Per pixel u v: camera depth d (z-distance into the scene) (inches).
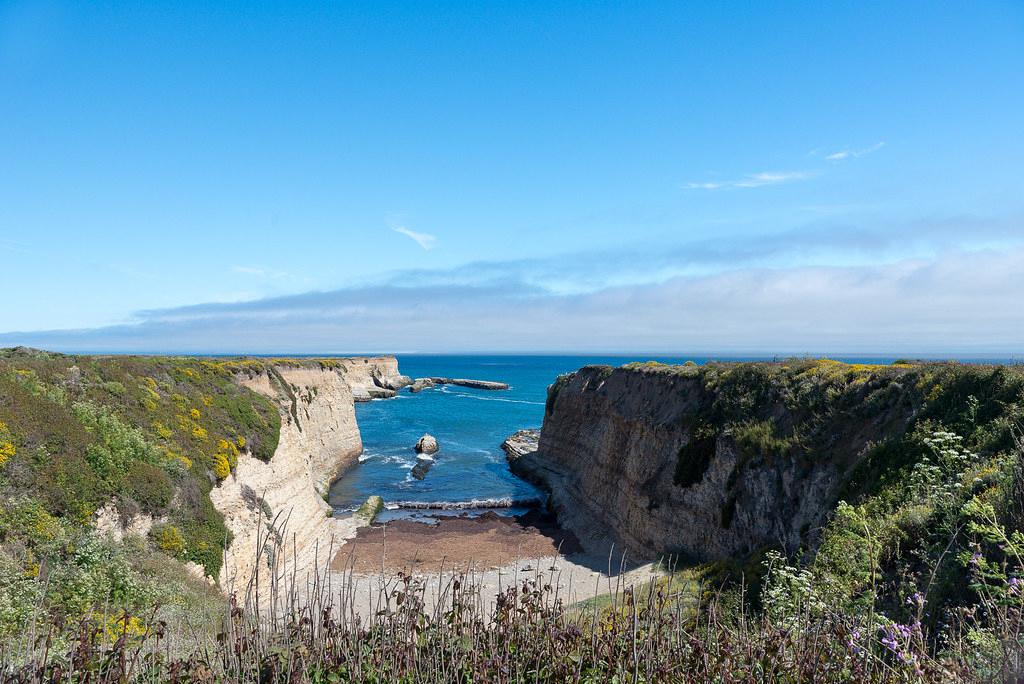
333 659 205.8
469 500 1754.4
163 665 215.5
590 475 1609.3
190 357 1544.0
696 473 1069.1
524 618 222.4
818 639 203.5
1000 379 625.6
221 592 709.9
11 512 529.3
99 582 521.0
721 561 809.5
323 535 1238.3
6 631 343.3
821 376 958.4
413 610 219.5
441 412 4001.0
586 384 2085.4
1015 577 229.9
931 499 466.6
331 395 2269.9
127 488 689.6
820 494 790.5
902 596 332.5
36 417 647.8
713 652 203.6
